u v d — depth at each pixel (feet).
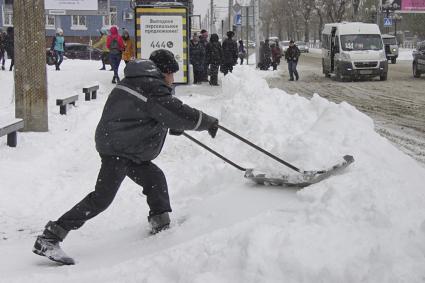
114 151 15.44
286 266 11.39
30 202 22.74
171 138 32.17
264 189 17.79
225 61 73.31
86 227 19.21
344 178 15.94
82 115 43.14
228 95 44.75
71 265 15.19
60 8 113.39
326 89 73.15
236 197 17.56
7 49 78.43
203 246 13.58
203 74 75.00
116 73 67.82
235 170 21.09
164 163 27.71
